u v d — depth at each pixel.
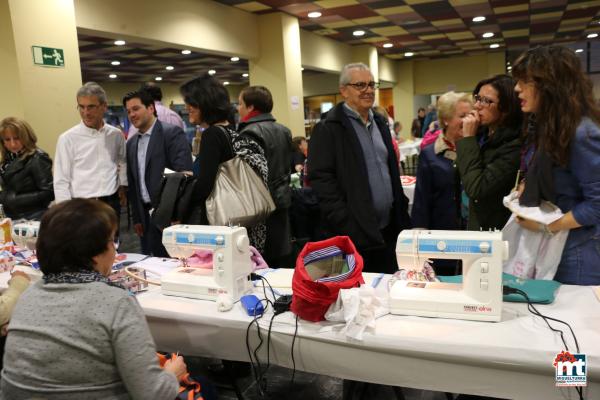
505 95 1.80
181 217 2.14
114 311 1.10
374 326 1.35
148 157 2.75
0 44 3.11
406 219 2.48
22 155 2.85
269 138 2.49
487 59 12.20
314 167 2.29
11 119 2.81
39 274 1.99
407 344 1.28
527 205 1.57
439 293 1.42
